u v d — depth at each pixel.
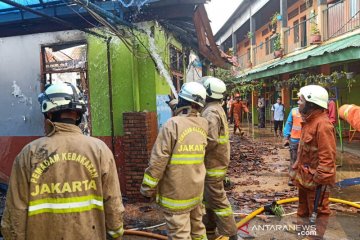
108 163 2.29
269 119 22.91
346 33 12.85
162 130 3.46
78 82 8.22
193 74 10.27
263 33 27.03
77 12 5.77
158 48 6.62
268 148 12.77
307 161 4.11
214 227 4.65
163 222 5.32
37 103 7.11
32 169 2.12
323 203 4.18
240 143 14.32
